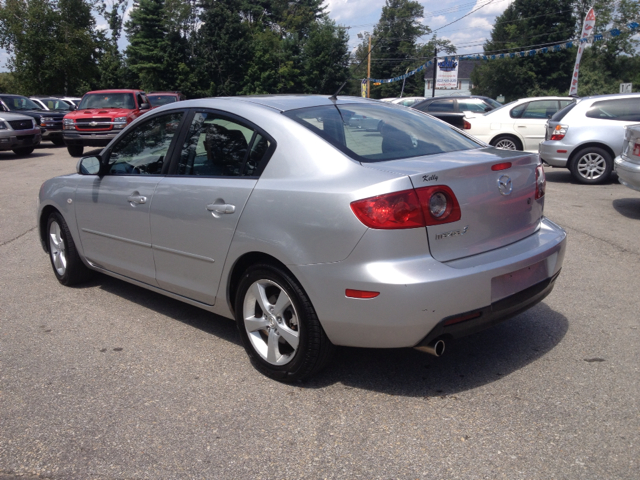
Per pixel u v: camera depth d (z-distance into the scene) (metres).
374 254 2.83
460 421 2.94
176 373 3.55
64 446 2.79
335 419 2.99
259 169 3.37
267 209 3.21
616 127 10.28
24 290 5.21
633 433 2.78
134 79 59.47
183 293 3.99
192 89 59.44
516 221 3.35
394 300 2.81
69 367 3.65
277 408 3.12
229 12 62.69
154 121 4.27
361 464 2.61
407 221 2.82
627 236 6.69
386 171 2.95
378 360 3.67
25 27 40.53
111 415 3.07
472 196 3.05
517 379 3.36
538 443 2.72
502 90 63.00
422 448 2.71
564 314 4.36
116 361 3.73
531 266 3.26
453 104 15.77
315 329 3.12
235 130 3.61
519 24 62.31
